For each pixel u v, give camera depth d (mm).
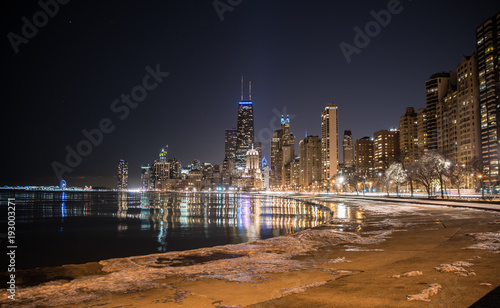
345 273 12875
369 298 9398
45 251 41812
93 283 12711
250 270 14516
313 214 90875
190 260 18359
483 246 16469
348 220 43000
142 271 14883
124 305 10023
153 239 49812
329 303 9219
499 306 8109
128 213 111938
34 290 11898
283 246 21906
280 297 10070
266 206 141875
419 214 44938
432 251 16656
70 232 61594
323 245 22188
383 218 42969
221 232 55781
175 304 9977
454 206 56500
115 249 42125
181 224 72438
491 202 59969
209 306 9695
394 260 15109
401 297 9312
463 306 8344
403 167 131875
